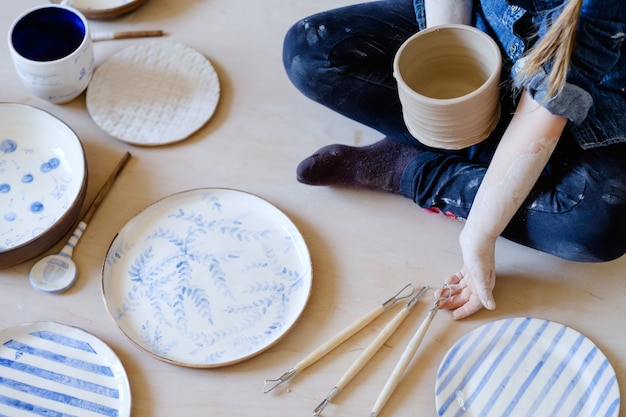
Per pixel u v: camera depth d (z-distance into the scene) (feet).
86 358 5.46
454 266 5.87
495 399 5.22
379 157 6.05
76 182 6.14
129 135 6.49
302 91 6.20
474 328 5.60
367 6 6.02
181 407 5.32
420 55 5.06
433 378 5.41
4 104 6.40
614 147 5.07
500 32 5.11
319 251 5.97
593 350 5.35
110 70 6.86
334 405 5.30
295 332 5.61
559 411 5.17
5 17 7.26
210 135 6.57
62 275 5.82
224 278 5.80
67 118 6.66
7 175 6.20
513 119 4.84
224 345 5.51
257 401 5.33
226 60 7.00
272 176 6.35
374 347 5.45
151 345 5.51
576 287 5.75
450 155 5.92
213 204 6.12
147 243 5.95
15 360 5.44
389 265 5.89
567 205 5.21
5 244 5.87
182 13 7.30
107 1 7.30
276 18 7.25
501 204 4.93
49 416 5.25
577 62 4.43
